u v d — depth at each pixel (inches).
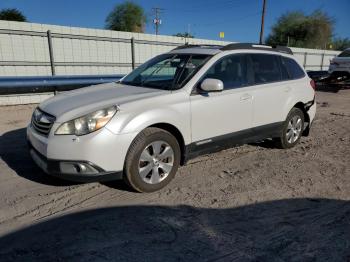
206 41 626.8
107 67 504.4
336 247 126.3
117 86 195.2
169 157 170.6
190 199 162.1
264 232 134.9
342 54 659.4
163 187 172.4
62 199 158.6
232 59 202.2
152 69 205.8
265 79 220.8
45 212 146.3
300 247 125.6
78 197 160.9
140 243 124.6
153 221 140.3
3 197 159.5
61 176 150.6
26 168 195.5
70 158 146.6
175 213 147.8
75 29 458.6
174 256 117.6
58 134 148.5
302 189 178.9
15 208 149.3
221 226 138.3
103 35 487.2
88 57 480.1
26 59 425.7
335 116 387.9
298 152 242.1
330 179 194.2
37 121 164.4
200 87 178.9
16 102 414.9
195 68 186.1
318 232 136.2
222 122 190.7
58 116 152.3
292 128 245.8
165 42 562.6
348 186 185.0
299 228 138.8
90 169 147.9
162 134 164.9
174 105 168.9
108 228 134.1
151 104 162.4
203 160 218.2
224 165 210.8
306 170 206.8
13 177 182.5
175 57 204.8
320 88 678.5
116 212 147.3
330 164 218.8
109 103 156.3
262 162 218.5
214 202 159.8
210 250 121.7
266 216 148.1
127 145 153.4
